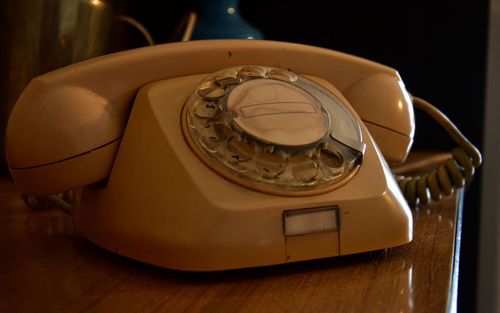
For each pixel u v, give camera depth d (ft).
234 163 1.19
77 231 1.35
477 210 2.39
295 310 1.05
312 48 1.45
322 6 2.48
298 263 1.21
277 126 1.24
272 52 1.41
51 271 1.20
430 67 2.39
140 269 1.20
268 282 1.14
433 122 2.44
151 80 1.32
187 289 1.12
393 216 1.23
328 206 1.19
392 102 1.46
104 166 1.26
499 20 2.30
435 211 1.55
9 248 1.32
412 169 2.00
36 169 1.24
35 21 1.89
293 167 1.21
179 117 1.25
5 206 1.66
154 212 1.17
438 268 1.19
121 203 1.21
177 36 2.20
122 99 1.29
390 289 1.11
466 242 2.40
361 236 1.20
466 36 2.33
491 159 2.35
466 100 2.37
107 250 1.29
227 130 1.23
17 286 1.14
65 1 1.89
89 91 1.27
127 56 1.29
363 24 2.44
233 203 1.15
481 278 2.41
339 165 1.25
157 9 2.55
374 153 1.30
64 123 1.24
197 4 2.16
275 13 2.54
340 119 1.32
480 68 2.33
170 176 1.18
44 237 1.39
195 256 1.13
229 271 1.18
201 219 1.14
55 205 1.50
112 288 1.13
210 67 1.37
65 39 1.91
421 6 2.36
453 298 1.11
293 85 1.34
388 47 2.43
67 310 1.06
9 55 1.90
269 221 1.16
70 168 1.24
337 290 1.11
